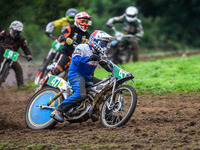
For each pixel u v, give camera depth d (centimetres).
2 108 2772
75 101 1939
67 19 3478
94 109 1964
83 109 1947
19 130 2050
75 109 1973
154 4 11706
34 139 1797
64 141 1730
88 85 1986
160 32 11400
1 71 3350
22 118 2422
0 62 3409
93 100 1941
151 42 10944
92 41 1905
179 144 1583
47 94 2131
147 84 3353
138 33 5631
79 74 1967
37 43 7162
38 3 7650
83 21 2531
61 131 1970
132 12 5550
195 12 11738
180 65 4703
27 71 4919
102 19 8112
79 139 1752
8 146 1684
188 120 2100
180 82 3328
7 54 3328
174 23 11588
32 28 7306
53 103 2083
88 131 1925
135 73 4184
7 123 2223
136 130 1836
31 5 7812
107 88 1938
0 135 1911
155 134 1770
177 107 2530
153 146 1580
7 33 3409
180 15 11688
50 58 3719
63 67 2766
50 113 2077
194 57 5947
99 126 2058
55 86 2059
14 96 3288
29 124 2103
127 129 1888
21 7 7756
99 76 2288
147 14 12119
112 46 5547
